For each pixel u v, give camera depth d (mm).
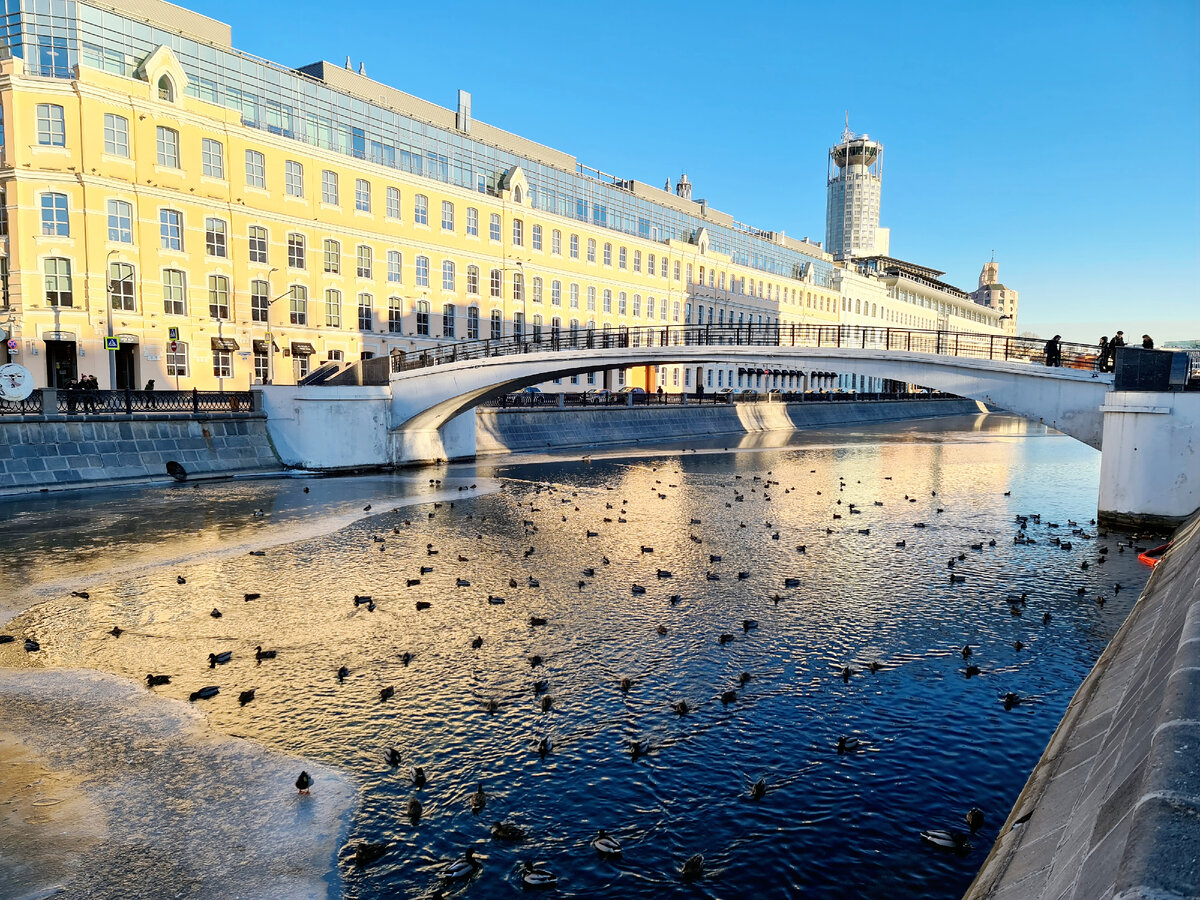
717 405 68000
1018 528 23250
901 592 16078
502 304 62594
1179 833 2707
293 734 9688
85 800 8133
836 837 7660
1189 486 21703
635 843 7539
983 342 105062
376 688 11094
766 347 31781
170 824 7719
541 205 67000
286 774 8719
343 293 51312
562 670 11789
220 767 8852
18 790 8305
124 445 30094
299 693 10898
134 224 40844
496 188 62938
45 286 38500
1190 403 21578
